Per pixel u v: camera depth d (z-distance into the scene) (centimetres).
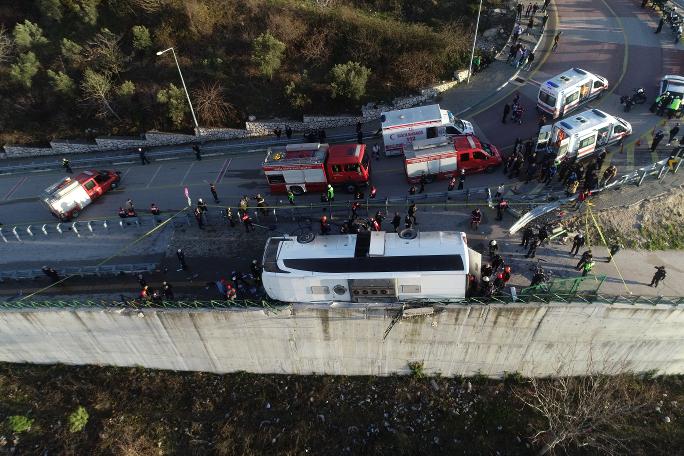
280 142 3641
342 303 2309
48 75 3934
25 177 3731
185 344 2602
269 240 2308
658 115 3256
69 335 2652
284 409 2586
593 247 2553
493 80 3781
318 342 2527
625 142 3072
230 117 3778
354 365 2655
